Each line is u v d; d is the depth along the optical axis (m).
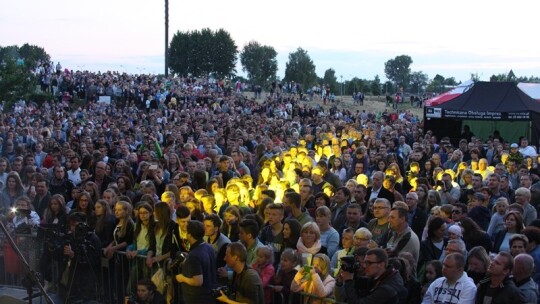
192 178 13.95
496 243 9.04
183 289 7.38
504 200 9.88
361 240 7.62
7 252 9.66
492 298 6.36
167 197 9.79
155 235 8.60
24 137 22.03
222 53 83.00
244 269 6.94
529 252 7.82
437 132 28.48
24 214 10.39
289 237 8.20
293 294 7.23
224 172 14.15
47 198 11.77
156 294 8.15
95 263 8.95
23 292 9.53
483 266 7.08
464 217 8.94
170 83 48.69
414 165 15.55
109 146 20.69
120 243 9.13
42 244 9.64
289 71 86.00
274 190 11.93
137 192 12.07
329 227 8.79
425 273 7.80
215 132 26.95
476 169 16.25
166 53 49.00
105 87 43.81
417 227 10.33
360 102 69.62
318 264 7.34
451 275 6.49
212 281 7.34
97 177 13.41
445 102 27.34
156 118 32.28
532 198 12.31
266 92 70.88
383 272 6.29
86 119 31.97
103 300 9.04
